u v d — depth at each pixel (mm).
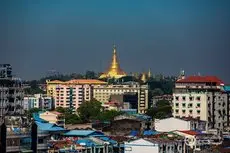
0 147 188625
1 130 190000
